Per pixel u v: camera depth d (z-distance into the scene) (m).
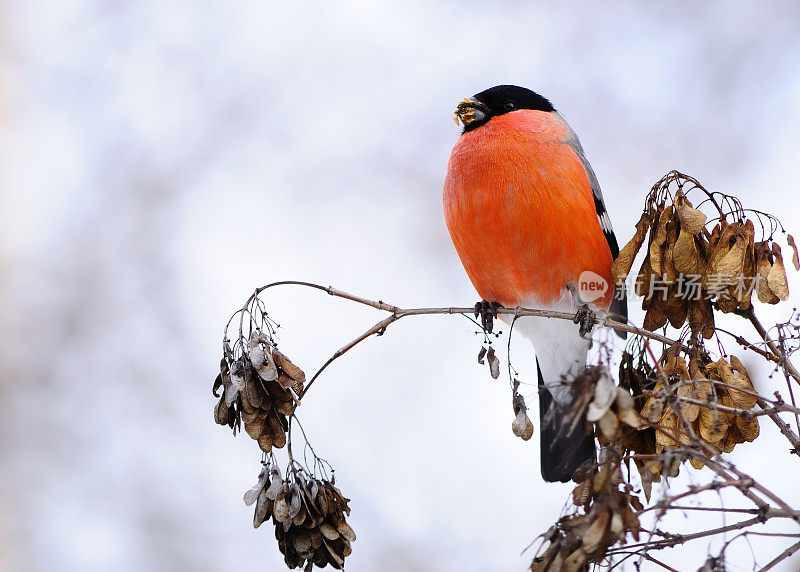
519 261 8.70
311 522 6.26
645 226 6.81
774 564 5.05
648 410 6.16
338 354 6.70
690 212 6.47
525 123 8.71
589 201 8.59
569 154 8.60
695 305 6.53
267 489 6.33
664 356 6.56
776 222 6.56
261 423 6.43
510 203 8.46
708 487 5.01
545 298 8.88
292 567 6.29
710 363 6.43
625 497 5.14
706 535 5.27
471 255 8.95
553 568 5.15
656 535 5.46
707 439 6.14
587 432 5.82
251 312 6.66
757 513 5.11
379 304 6.91
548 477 8.05
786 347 6.21
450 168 8.89
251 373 6.44
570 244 8.50
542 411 8.27
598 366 5.24
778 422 5.91
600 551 5.16
